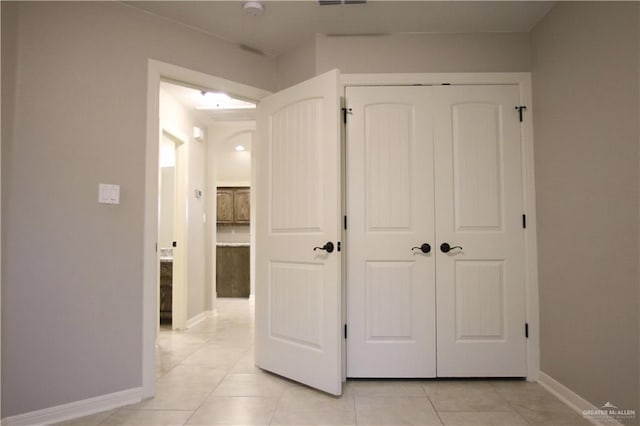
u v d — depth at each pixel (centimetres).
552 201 250
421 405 230
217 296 659
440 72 279
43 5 218
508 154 274
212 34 280
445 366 268
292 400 238
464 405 230
